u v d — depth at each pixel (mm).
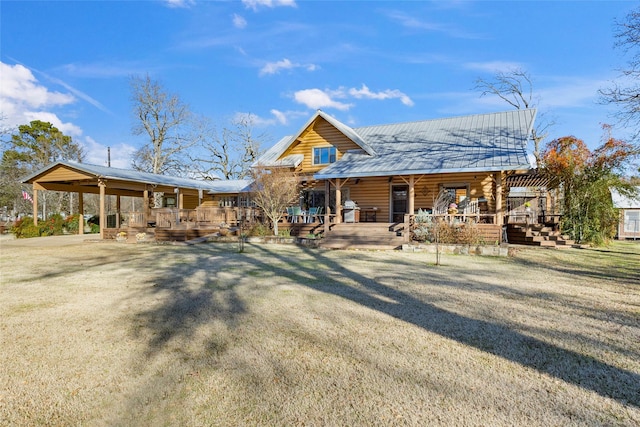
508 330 4199
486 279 7180
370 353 3529
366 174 14289
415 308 5105
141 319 4629
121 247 13953
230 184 27969
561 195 16141
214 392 2797
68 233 22062
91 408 2600
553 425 2379
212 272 8031
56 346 3738
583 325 4387
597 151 14258
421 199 16484
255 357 3441
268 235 15633
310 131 19312
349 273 7844
